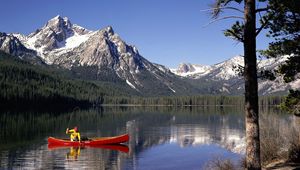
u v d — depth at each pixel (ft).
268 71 46.44
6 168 87.51
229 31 39.11
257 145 38.06
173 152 113.50
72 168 88.22
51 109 465.88
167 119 279.28
